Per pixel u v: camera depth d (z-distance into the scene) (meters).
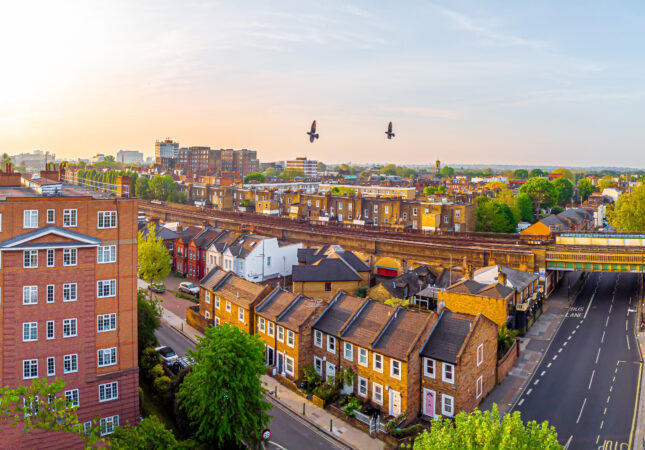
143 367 59.41
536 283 83.31
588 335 72.75
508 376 60.03
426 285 86.19
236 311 67.75
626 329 74.62
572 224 147.50
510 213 148.00
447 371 49.03
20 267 42.78
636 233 104.25
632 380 58.00
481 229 140.50
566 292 95.75
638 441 46.06
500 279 74.94
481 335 52.59
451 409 48.88
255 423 43.19
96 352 46.19
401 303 74.38
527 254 88.50
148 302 65.75
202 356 44.28
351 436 48.03
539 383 58.06
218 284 73.94
